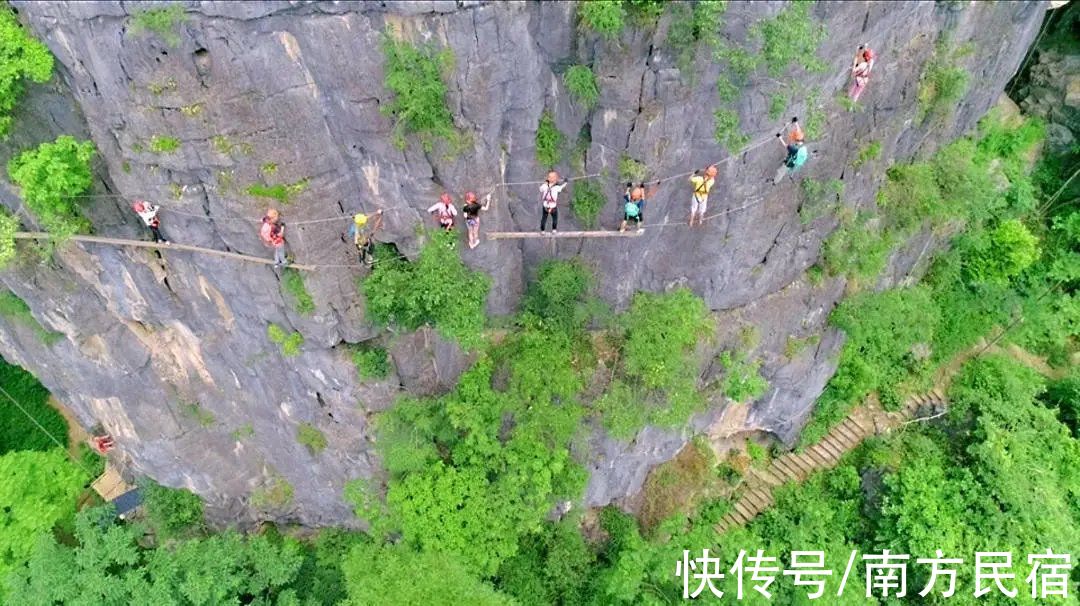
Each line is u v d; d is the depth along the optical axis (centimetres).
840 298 3020
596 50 2061
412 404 2659
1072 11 3503
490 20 1909
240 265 2339
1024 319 3606
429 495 2612
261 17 1844
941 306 3547
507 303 2638
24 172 2136
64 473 3219
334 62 1934
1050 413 3325
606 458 2898
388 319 2430
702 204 2278
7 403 3581
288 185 2123
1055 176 3672
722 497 3388
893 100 2531
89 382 2919
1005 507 3028
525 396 2602
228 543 2973
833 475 3397
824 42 2105
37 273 2533
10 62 1961
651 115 2131
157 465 3169
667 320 2580
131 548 2941
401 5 1850
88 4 1809
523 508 2634
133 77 1922
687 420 2808
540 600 3067
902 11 2252
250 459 3216
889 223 2917
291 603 2870
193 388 2969
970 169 2995
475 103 2048
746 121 2180
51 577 2855
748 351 2833
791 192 2491
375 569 2650
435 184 2202
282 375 2694
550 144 2273
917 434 3419
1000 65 2931
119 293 2603
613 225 2417
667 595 2845
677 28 1970
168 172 2131
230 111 1977
